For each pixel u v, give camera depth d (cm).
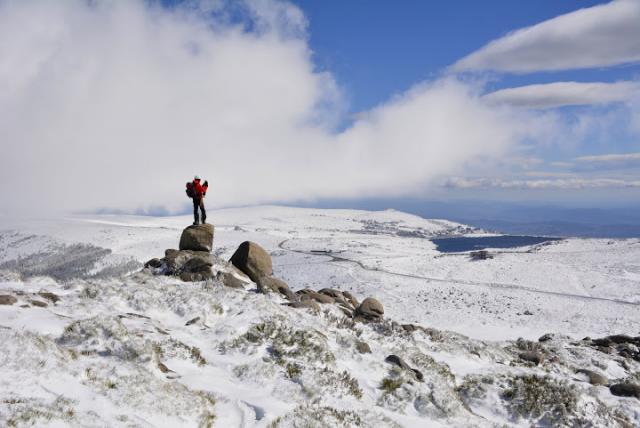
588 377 2211
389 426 1188
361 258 14150
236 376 1340
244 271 2631
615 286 8306
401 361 1697
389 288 8738
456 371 1938
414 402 1427
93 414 877
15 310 1452
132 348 1238
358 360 1645
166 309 1808
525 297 7619
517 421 1528
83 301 1678
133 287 1977
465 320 5994
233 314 1834
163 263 2577
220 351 1505
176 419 983
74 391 958
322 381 1355
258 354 1489
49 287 1933
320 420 1089
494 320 6000
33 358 1009
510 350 2681
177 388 1131
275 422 1046
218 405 1134
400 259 13488
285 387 1292
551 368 2306
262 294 2195
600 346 3131
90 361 1151
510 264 11106
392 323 2416
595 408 1592
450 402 1454
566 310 6656
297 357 1494
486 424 1402
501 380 1780
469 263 11619
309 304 2200
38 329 1303
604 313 6425
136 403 979
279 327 1678
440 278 9994
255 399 1193
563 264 10894
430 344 2283
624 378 2323
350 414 1188
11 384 896
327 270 11481
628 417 1656
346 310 2462
